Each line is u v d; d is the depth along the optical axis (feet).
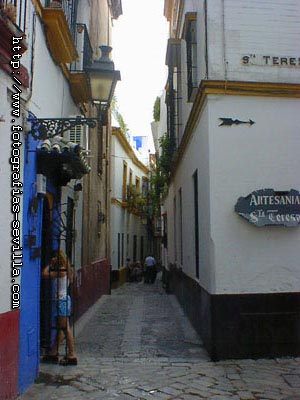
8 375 15.21
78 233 33.27
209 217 22.68
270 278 22.30
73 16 26.91
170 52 38.65
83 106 32.27
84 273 36.47
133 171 88.12
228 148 22.82
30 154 17.67
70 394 16.80
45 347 21.56
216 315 21.85
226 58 23.53
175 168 44.62
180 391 17.19
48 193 22.70
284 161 22.97
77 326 30.50
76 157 19.47
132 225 86.12
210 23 23.71
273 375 19.13
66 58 22.99
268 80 23.56
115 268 66.33
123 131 76.23
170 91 41.63
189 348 24.18
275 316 22.04
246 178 22.74
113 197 65.92
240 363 21.06
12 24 14.03
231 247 22.31
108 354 22.88
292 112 23.32
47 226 23.11
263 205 22.30
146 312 37.09
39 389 17.25
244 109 23.09
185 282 36.04
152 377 18.90
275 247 22.47
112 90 21.01
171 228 52.49
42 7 19.81
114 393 16.96
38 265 18.78
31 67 18.04
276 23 23.99
